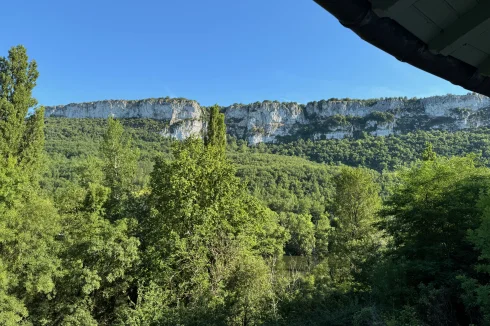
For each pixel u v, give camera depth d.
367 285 11.27
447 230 9.07
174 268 13.57
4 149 15.55
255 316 10.90
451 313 7.50
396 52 1.43
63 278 12.23
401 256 9.73
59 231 13.44
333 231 23.12
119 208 17.03
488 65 1.49
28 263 11.34
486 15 1.21
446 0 1.21
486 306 6.31
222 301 11.48
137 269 13.40
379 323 7.42
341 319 9.12
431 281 8.56
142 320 10.48
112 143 22.56
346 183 22.78
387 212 10.88
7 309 10.41
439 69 1.54
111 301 13.63
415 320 6.86
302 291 12.60
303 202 61.50
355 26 1.27
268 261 15.88
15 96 16.27
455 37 1.31
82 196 16.95
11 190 11.27
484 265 6.40
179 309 10.86
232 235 13.95
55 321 11.96
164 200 15.26
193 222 14.17
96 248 12.39
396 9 1.20
